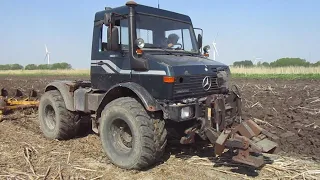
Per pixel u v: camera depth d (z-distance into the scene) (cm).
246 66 3378
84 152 612
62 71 4297
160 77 507
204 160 552
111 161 541
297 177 477
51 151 620
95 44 623
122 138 539
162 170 511
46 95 712
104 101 570
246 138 460
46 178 491
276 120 809
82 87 678
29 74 4000
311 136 672
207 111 516
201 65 552
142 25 563
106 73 602
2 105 901
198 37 681
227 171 502
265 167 516
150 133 496
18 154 596
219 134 503
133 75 548
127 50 557
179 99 515
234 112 576
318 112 888
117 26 570
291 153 587
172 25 618
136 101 523
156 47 581
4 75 3816
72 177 493
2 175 498
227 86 600
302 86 1597
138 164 502
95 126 614
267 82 1942
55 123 700
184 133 531
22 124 844
